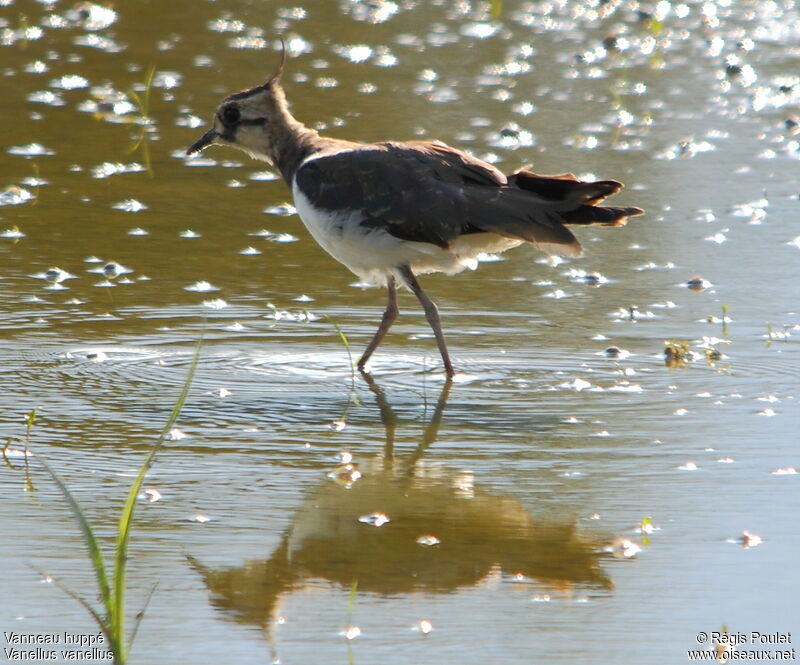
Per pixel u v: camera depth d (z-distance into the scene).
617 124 20.42
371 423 9.91
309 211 11.28
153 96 20.83
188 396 10.32
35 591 7.18
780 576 7.39
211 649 6.62
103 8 26.67
